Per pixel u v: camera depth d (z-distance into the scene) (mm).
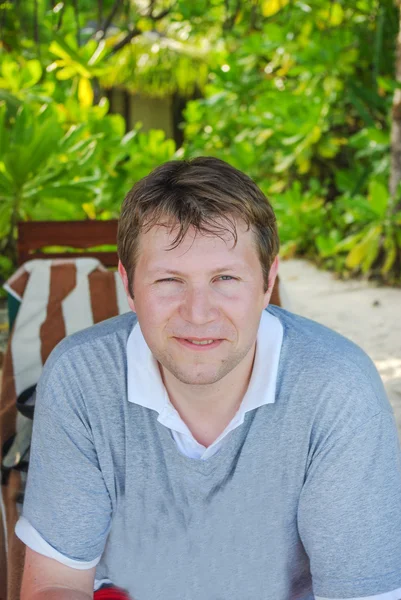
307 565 1297
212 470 1151
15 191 3975
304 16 6734
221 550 1229
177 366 1114
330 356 1165
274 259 1170
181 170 1098
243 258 1088
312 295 5781
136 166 5270
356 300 5539
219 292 1088
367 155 7457
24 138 3850
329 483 1146
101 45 4988
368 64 7246
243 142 8297
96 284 2428
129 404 1180
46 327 2291
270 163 8664
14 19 4867
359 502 1148
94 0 7004
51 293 2391
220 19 6145
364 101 7215
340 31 6961
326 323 4773
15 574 1440
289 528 1221
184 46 9523
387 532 1153
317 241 6668
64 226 2801
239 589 1264
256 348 1181
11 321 2504
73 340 1273
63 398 1207
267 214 1115
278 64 8055
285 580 1271
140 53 9367
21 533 1243
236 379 1172
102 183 4789
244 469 1159
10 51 5168
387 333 4453
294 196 7738
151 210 1079
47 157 3885
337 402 1128
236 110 8734
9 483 1746
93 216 4957
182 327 1090
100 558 1352
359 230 7281
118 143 5023
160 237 1078
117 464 1201
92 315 2334
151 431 1171
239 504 1186
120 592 1346
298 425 1142
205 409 1190
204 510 1189
